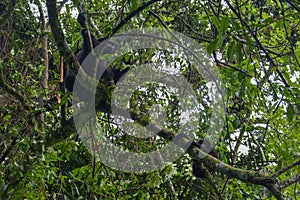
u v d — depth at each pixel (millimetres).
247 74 4719
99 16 5520
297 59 4914
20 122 4738
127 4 5559
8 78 5039
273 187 4023
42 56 5293
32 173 4520
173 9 5996
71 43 6336
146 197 5398
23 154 4430
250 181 4145
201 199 6453
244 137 6746
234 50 3732
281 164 4797
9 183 4344
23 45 5184
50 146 4711
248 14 5605
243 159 6676
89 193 5277
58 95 4859
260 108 5570
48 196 5039
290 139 5301
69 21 6133
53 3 3955
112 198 5223
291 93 4477
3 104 5062
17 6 5234
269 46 5484
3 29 5242
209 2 5016
